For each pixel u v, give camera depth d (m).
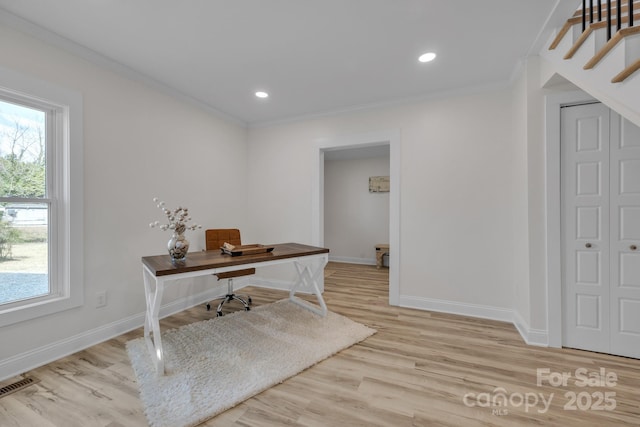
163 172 3.02
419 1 1.80
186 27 2.06
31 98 2.04
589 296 2.27
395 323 2.86
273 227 4.20
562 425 1.49
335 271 5.51
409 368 2.03
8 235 2.00
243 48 2.33
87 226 2.35
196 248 3.44
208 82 2.94
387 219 6.25
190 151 3.36
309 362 2.07
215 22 2.00
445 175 3.17
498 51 2.37
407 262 3.36
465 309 3.09
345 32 2.12
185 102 3.29
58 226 2.22
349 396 1.72
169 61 2.53
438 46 2.31
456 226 3.13
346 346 2.33
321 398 1.70
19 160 2.05
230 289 3.37
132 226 2.71
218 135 3.78
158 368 1.89
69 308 2.22
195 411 1.56
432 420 1.52
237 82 2.94
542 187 2.38
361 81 2.92
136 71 2.70
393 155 3.41
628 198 2.16
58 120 2.22
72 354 2.21
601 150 2.22
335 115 3.77
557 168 2.31
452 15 1.94
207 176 3.60
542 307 2.39
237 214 4.14
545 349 2.31
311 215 3.95
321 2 1.81
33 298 2.08
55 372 1.96
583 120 2.26
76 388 1.78
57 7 1.83
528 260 2.43
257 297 3.75
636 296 2.15
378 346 2.37
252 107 3.64
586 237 2.27
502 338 2.51
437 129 3.21
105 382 1.85
